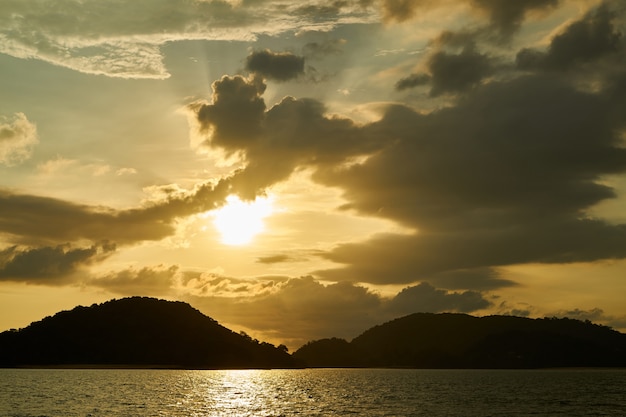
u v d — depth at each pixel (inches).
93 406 4798.2
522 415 4557.1
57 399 5344.5
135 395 6008.9
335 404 5423.2
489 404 5462.6
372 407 5132.9
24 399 5285.4
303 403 5526.6
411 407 5147.6
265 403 5472.4
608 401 5856.3
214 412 4613.7
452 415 4520.2
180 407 4928.6
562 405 5378.9
